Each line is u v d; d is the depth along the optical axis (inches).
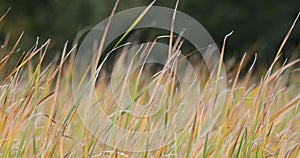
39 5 812.0
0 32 762.2
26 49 774.5
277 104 184.2
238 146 136.6
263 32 950.4
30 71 161.5
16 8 800.3
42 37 802.8
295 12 939.3
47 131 126.7
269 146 152.9
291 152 138.9
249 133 133.9
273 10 946.1
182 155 132.0
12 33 769.6
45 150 126.1
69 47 818.2
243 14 956.0
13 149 133.9
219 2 956.0
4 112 135.0
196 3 951.6
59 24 816.3
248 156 132.6
